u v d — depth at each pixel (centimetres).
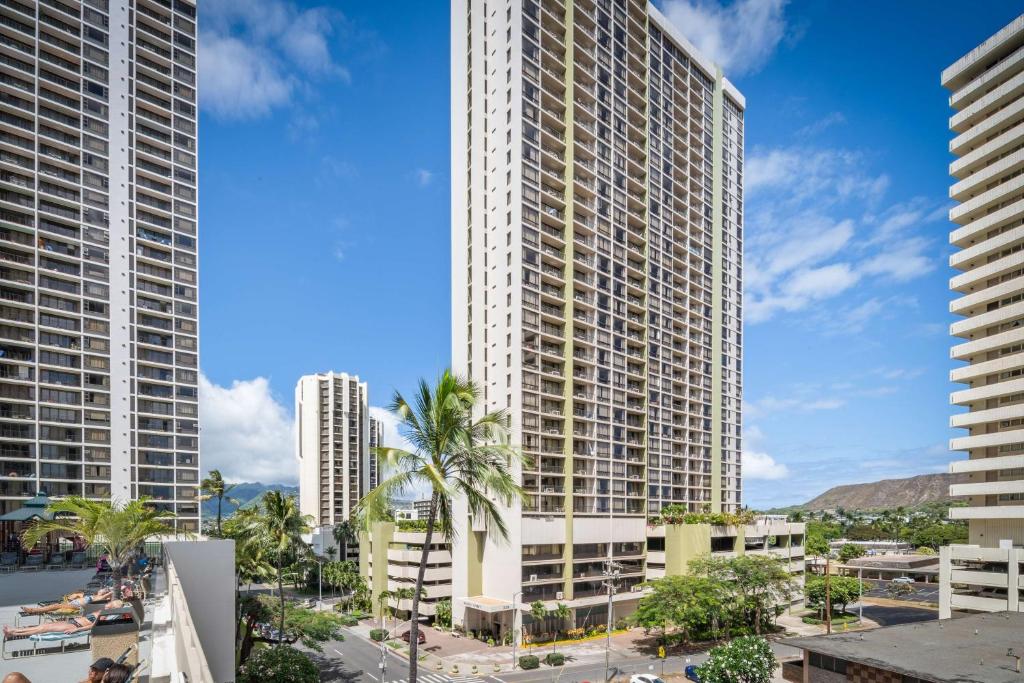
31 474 7831
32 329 8081
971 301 6034
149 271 9294
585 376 7975
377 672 5875
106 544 2469
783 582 7212
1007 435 5547
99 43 9056
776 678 5319
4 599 2609
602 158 8525
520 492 2436
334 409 16288
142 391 9056
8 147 8075
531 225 7475
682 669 5822
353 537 12738
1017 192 5728
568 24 8175
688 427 9669
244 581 5344
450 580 8350
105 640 1396
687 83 10312
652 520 8512
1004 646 3850
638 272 8888
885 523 19712
